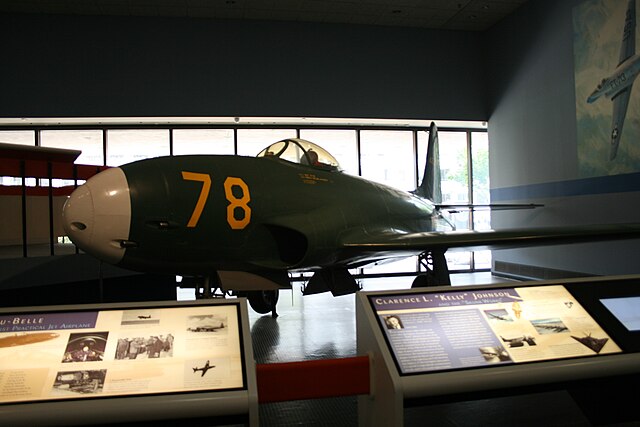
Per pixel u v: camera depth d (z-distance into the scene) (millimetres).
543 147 8820
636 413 2701
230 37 9219
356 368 1965
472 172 11328
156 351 1813
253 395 1708
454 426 2795
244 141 10477
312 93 9484
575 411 2963
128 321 1907
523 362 1889
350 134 10852
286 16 9219
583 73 7836
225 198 3846
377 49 9828
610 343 2016
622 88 7117
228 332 1925
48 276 4125
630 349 1994
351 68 9680
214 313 1986
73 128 9500
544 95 8758
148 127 9664
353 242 4578
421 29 10078
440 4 9062
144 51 8953
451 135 11422
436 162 8969
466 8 9266
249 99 9250
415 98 9984
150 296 5176
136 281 5027
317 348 4539
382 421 1891
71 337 1824
